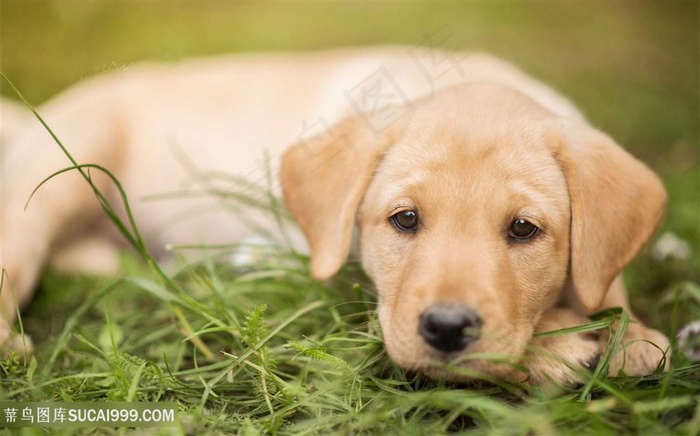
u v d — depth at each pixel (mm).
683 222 1050
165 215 1056
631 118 1312
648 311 951
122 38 1427
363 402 814
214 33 1613
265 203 1007
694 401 784
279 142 1045
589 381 805
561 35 1729
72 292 970
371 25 1733
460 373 794
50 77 1303
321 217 895
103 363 860
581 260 848
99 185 1035
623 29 1773
